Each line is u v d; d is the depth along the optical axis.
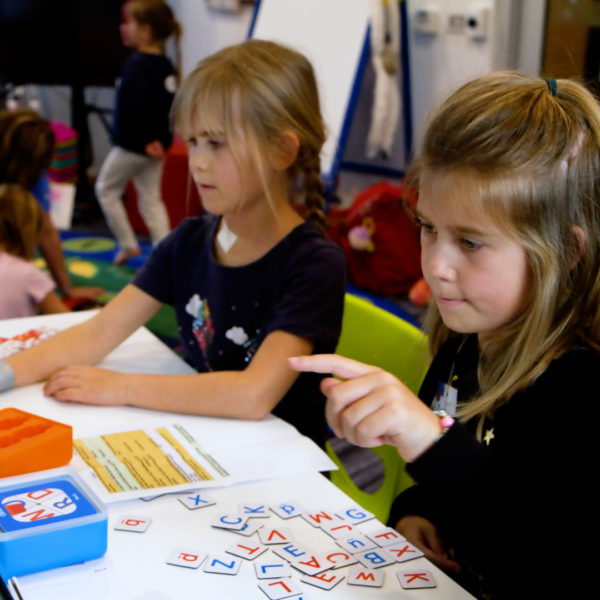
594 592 0.70
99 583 0.70
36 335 1.30
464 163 0.71
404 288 3.43
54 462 0.88
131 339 1.37
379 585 0.71
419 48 3.86
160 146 3.66
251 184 1.21
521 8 3.48
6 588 0.71
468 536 0.85
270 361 1.13
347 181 4.46
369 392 0.74
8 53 4.49
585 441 0.71
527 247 0.72
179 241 1.35
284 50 1.26
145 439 0.99
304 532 0.79
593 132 0.75
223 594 0.69
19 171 2.17
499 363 0.84
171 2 4.90
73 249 3.96
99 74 4.56
